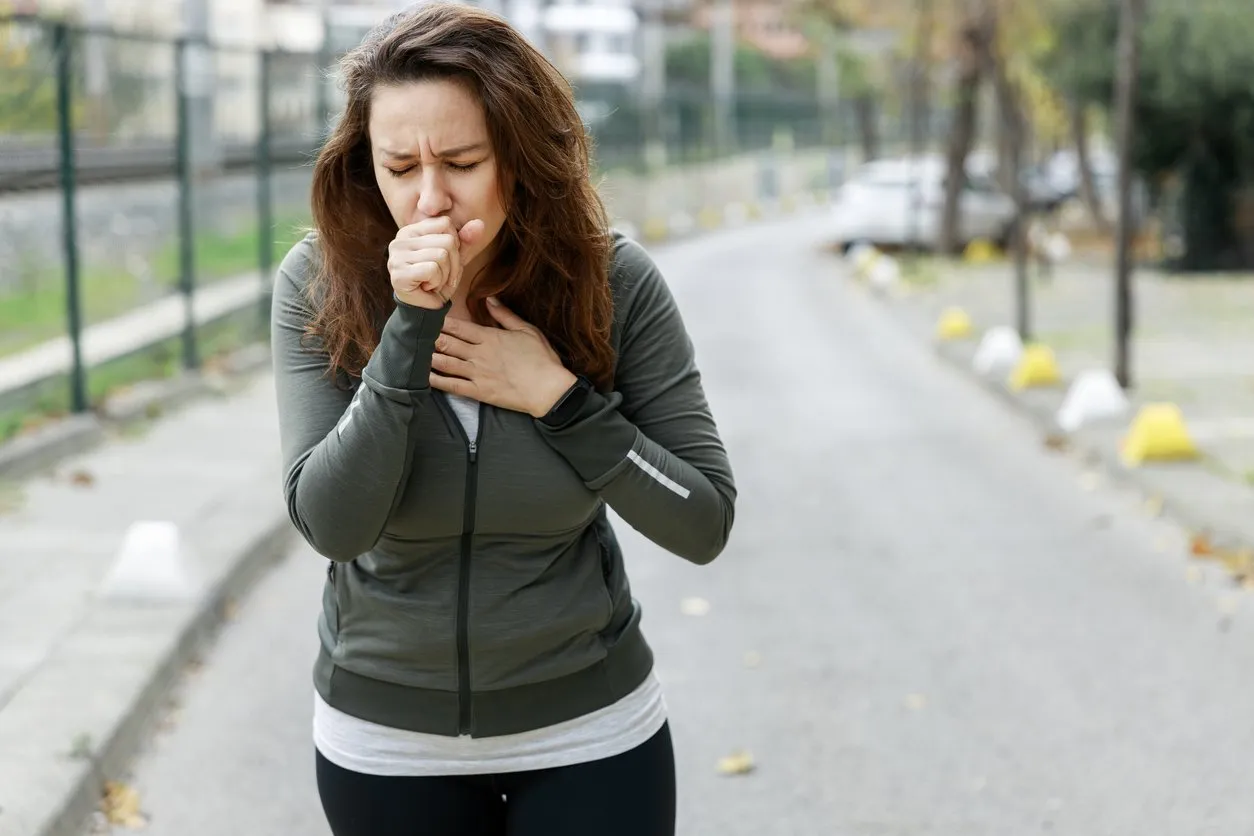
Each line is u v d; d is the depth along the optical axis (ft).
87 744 15.03
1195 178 79.66
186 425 34.35
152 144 41.34
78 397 32.42
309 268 7.25
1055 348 49.85
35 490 27.14
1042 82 94.53
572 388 6.93
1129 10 39.22
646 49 170.40
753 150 192.95
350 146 6.88
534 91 6.70
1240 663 19.27
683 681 18.79
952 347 52.19
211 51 47.57
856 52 151.94
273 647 20.11
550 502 7.07
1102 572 23.84
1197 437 33.14
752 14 281.33
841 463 33.27
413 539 7.11
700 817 14.75
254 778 15.70
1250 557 23.76
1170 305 63.05
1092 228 116.78
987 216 102.22
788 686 18.56
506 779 7.53
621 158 121.08
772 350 54.65
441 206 6.58
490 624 7.17
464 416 7.00
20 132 31.68
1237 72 74.59
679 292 78.23
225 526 24.76
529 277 7.07
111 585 20.30
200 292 47.57
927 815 14.75
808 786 15.48
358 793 7.45
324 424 7.10
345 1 103.96
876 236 102.53
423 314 6.52
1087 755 16.26
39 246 35.81
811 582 23.40
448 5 6.72
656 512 7.13
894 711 17.63
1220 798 15.08
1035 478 31.40
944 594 22.68
